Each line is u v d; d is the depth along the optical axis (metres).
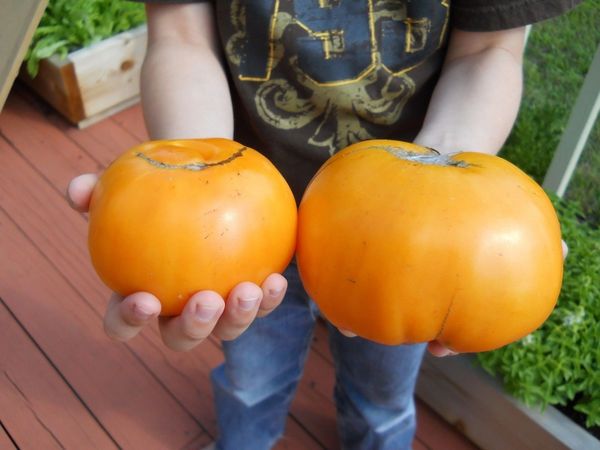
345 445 0.58
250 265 0.24
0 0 0.77
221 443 0.58
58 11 0.90
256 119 0.40
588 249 0.62
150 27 0.40
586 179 0.71
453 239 0.23
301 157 0.41
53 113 0.98
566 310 0.58
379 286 0.24
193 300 0.23
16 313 0.72
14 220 0.82
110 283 0.25
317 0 0.37
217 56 0.40
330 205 0.25
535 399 0.56
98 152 0.92
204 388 0.67
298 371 0.55
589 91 0.62
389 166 0.25
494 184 0.25
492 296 0.24
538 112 0.76
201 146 0.26
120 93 0.97
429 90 0.40
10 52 0.78
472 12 0.36
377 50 0.38
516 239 0.24
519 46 0.38
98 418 0.64
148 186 0.24
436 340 0.27
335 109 0.39
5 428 0.63
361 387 0.50
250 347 0.50
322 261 0.25
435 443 0.63
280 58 0.38
